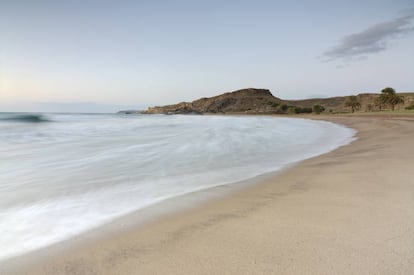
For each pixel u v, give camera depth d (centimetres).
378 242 277
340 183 509
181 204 443
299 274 233
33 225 377
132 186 568
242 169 717
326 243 281
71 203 468
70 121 3725
